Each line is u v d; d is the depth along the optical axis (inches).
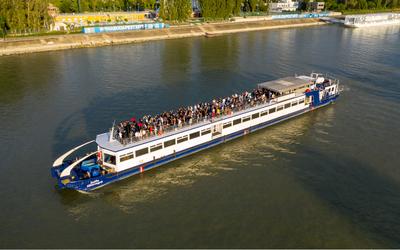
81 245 1469.0
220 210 1683.1
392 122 2664.9
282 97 2652.6
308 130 2571.4
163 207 1716.3
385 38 6304.1
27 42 5142.7
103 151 1895.9
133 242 1488.7
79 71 4018.2
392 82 3617.1
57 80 3671.3
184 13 7372.1
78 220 1622.8
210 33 6786.4
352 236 1515.7
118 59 4623.5
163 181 1940.2
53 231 1550.2
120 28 6254.9
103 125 2591.0
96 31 5994.1
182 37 6579.7
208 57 4790.8
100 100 3090.6
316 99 2935.5
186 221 1612.9
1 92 3292.3
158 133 2043.6
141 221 1619.1
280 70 4094.5
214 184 1905.8
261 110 2519.7
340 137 2444.6
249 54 4982.8
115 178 1897.1
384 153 2209.6
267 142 2389.3
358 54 4913.9
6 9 5447.8
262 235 1520.7
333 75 3890.3
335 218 1622.8
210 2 7662.4
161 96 3198.8
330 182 1904.5
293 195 1791.3
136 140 1967.3
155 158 2039.9
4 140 2348.7
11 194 1786.4
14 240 1489.9
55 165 1859.0
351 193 1807.3
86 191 1815.9
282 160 2149.4
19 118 2709.2
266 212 1663.4
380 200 1753.2
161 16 7342.5
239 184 1899.6
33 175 1947.6
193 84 3553.2
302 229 1552.7
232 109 2412.6
